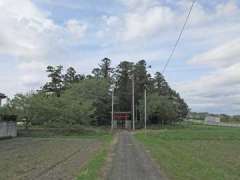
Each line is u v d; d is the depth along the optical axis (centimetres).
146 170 1747
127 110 11125
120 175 1582
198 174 1598
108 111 9962
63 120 6519
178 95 12900
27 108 6156
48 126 6606
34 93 6506
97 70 12075
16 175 1581
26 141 4166
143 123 9925
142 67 11675
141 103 10031
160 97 9988
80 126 6844
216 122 14738
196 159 2278
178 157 2388
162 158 2311
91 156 2452
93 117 8775
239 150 3062
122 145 3584
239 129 8225
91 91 9281
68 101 6712
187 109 13475
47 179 1462
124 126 9912
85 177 1494
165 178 1498
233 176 1576
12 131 5012
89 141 4294
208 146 3534
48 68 11181
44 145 3534
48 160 2194
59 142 4034
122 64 11794
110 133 6606
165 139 4791
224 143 4028
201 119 18038
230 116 18088
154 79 12100
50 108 6331
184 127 9812
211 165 1966
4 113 5306
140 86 11450
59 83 11225
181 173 1628
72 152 2764
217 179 1470
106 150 2941
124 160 2203
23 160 2194
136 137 5253
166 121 10556
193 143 3994
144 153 2698
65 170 1734
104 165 1934
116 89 11356
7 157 2375
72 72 11588
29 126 6688
